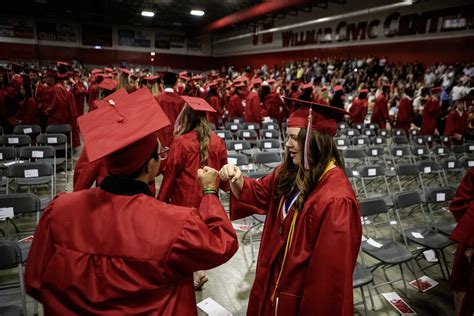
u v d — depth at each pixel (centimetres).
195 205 255
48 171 385
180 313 102
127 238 94
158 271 94
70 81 977
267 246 156
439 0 1336
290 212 143
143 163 103
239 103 924
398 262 286
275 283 145
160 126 101
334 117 143
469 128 873
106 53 2870
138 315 94
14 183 500
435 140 808
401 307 292
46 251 98
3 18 2470
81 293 91
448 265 371
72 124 687
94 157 95
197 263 99
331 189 131
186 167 256
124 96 119
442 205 543
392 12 1523
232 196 167
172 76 459
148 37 2998
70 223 97
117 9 2261
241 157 474
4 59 2523
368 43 1658
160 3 2053
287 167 158
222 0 1914
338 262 120
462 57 1277
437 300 307
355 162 658
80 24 2742
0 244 211
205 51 3219
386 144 842
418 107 1112
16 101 768
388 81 1366
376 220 480
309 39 2030
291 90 991
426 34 1397
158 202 102
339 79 1588
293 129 145
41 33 2617
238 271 340
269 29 2383
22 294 216
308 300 123
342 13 1764
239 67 2825
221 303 290
